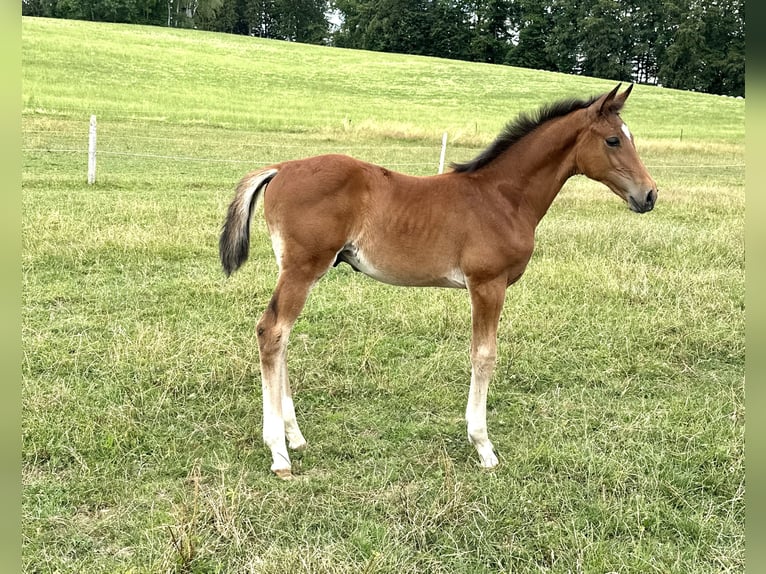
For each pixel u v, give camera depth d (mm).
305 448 3945
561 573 2898
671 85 55000
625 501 3457
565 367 5152
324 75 36406
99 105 21359
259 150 16422
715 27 53531
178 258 7414
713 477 3623
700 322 5859
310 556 2824
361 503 3371
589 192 12906
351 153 16734
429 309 5984
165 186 11672
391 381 4746
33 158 12914
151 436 3891
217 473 3613
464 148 19297
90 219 8266
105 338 5188
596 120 3902
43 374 4496
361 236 3826
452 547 3041
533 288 6711
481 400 3855
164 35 45344
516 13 63812
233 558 2908
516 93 34781
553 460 3775
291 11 78312
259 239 8320
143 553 2918
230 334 5301
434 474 3682
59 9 57562
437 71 41062
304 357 5137
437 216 3764
